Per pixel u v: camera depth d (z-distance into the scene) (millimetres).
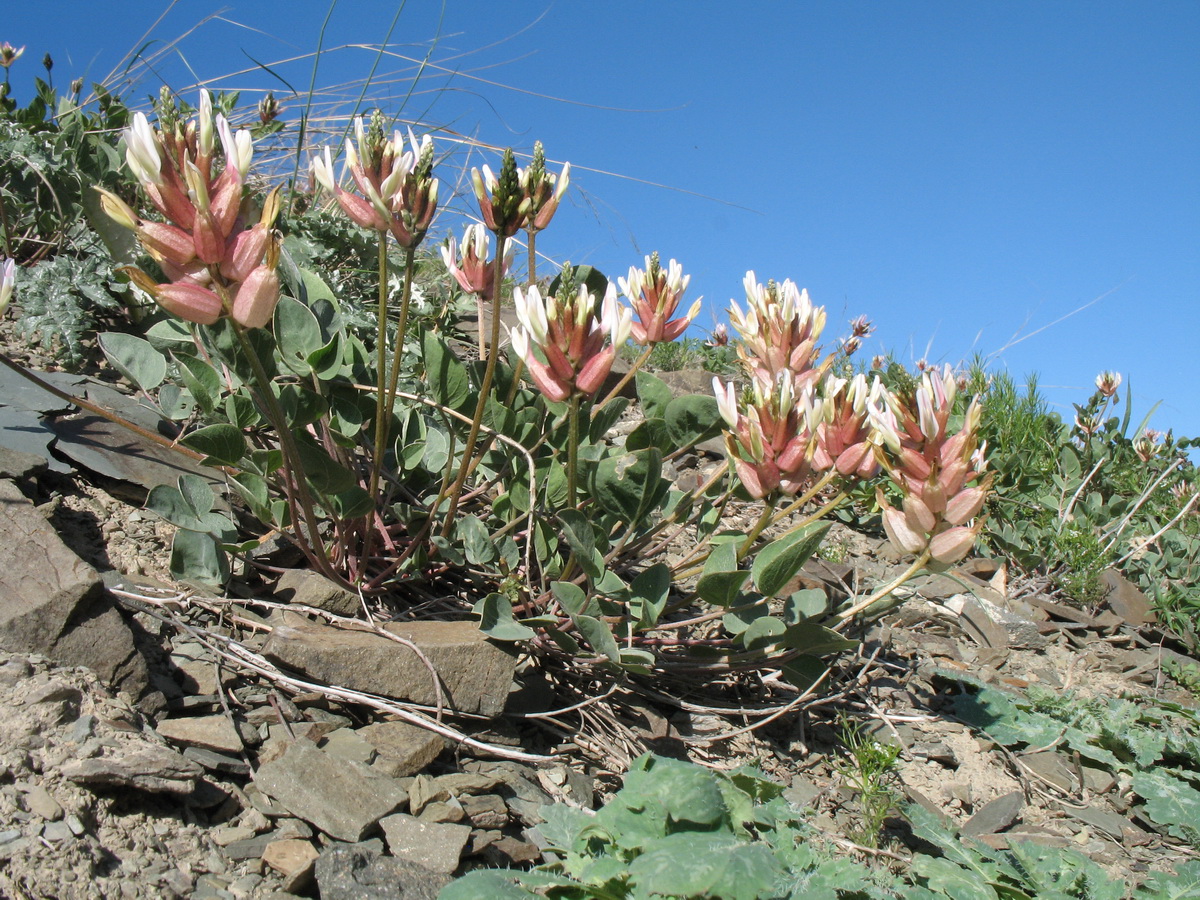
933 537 316
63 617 281
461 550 374
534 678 357
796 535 333
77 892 222
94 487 365
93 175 527
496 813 287
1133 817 396
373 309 609
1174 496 799
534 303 303
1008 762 409
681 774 253
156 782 249
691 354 973
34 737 248
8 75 637
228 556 353
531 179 354
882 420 308
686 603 382
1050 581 619
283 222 610
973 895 301
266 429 406
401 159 323
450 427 361
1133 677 519
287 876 249
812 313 370
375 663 315
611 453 427
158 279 405
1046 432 842
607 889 242
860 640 432
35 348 433
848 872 264
